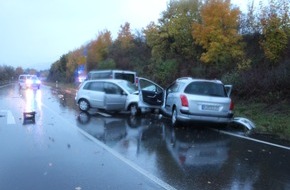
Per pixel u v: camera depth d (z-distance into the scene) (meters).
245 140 10.70
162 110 15.53
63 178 6.68
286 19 17.78
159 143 10.09
